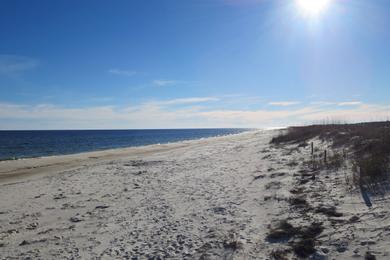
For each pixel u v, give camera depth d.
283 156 22.00
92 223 11.19
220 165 22.56
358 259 6.30
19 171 29.27
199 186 15.51
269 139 42.56
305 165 16.39
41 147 66.81
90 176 22.50
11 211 13.88
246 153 28.91
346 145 19.62
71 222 11.59
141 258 7.96
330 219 8.47
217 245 8.16
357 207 8.82
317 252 6.95
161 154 37.50
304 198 10.75
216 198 12.73
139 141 89.81
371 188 9.84
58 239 9.93
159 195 14.44
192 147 47.25
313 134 32.19
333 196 10.25
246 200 11.94
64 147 66.75
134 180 19.42
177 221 10.36
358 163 12.70
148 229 9.91
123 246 8.80
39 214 13.07
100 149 60.41
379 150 13.93
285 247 7.49
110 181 19.84
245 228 9.10
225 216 10.34
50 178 22.95
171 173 21.00
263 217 9.88
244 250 7.69
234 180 16.09
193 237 8.88
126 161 30.83
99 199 14.91
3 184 21.97
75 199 15.34
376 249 6.40
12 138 110.25
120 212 12.20
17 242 10.00
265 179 15.09
